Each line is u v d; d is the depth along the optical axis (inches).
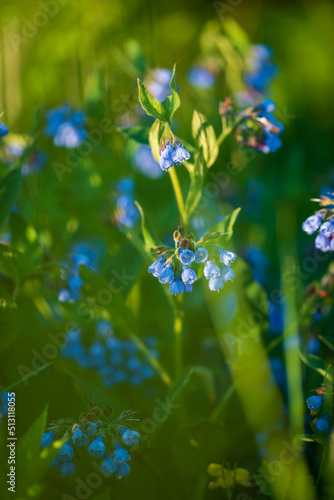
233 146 32.7
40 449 21.7
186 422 24.3
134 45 30.0
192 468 23.9
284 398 25.7
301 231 32.2
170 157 21.6
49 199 29.5
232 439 24.4
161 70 29.5
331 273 24.8
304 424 24.0
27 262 23.6
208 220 28.8
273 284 29.8
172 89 21.5
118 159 29.9
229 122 24.0
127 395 25.9
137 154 30.2
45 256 25.7
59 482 23.4
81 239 29.8
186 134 32.3
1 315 23.0
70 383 25.5
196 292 28.0
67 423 21.9
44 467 21.1
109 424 21.7
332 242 21.9
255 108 23.7
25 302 27.0
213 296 26.6
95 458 23.2
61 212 29.5
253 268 29.0
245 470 23.2
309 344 25.0
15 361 25.9
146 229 22.9
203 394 26.0
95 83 28.5
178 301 23.7
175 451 23.8
